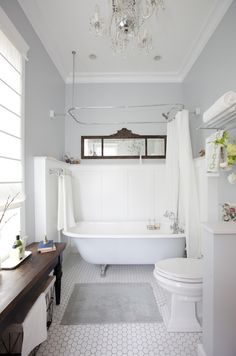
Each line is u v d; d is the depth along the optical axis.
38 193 2.07
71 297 1.89
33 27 2.00
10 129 1.55
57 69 2.77
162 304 1.80
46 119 2.38
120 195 3.10
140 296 1.91
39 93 2.17
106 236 2.19
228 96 1.30
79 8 1.89
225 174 1.71
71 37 2.28
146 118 3.20
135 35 1.65
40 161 2.06
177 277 1.42
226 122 1.60
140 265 2.56
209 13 1.94
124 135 3.16
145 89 3.19
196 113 2.48
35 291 1.33
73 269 2.47
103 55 2.62
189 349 1.35
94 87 3.20
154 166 3.08
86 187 3.11
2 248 1.49
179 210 2.55
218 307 1.10
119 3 1.43
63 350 1.34
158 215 3.09
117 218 3.11
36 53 2.08
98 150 3.19
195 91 2.61
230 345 1.11
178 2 1.81
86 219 3.11
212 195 1.79
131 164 3.08
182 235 2.21
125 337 1.45
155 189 3.09
